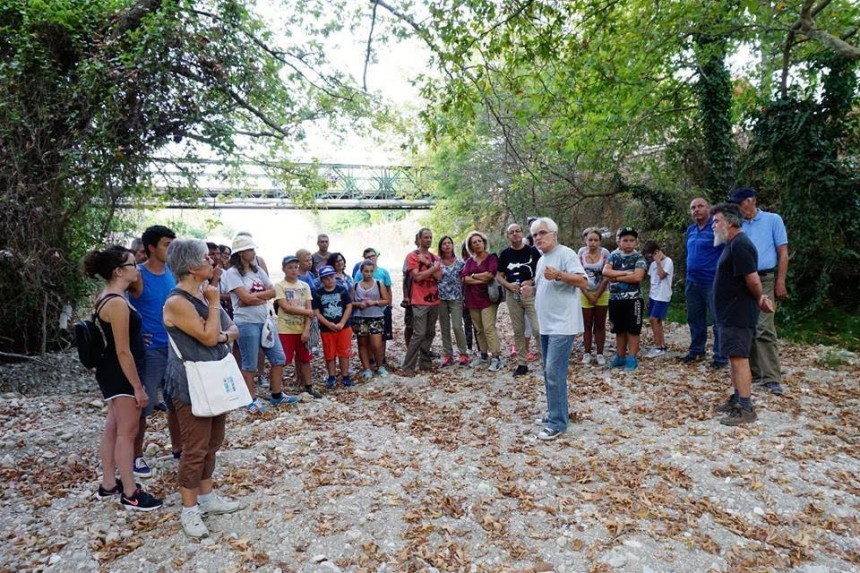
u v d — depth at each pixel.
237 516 3.43
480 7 5.50
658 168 11.65
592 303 7.06
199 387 3.05
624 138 10.99
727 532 3.18
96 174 7.16
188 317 3.01
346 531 3.26
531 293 6.50
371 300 7.07
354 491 3.78
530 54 5.91
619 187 12.54
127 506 3.49
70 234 8.12
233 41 8.13
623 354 6.87
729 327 4.70
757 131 9.20
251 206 21.19
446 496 3.67
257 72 8.65
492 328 7.19
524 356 6.84
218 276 6.48
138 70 6.94
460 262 7.57
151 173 8.79
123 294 3.42
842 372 6.20
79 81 7.09
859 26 8.30
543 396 5.93
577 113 9.24
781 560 2.91
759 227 5.54
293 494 3.73
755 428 4.57
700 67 9.62
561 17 5.79
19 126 6.86
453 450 4.57
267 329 5.69
